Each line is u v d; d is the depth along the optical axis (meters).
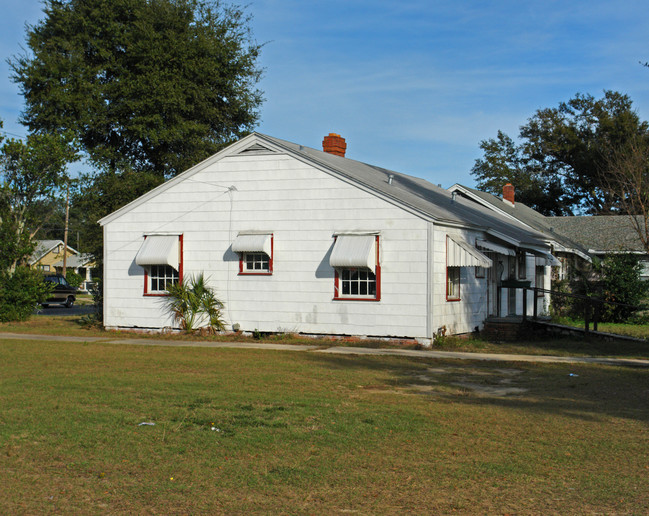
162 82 32.81
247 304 21.97
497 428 9.46
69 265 72.00
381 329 20.09
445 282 20.64
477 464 7.73
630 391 12.57
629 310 29.58
